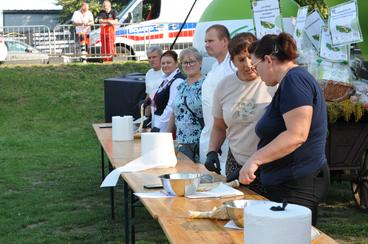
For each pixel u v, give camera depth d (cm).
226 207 317
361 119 651
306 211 248
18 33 2031
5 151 1201
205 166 455
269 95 429
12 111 1523
